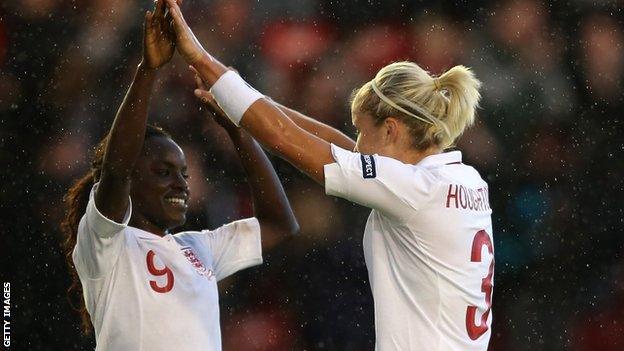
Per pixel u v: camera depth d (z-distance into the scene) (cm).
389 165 1218
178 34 1231
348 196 1217
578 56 3256
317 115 3142
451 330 1239
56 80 3002
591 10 3328
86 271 1341
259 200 1524
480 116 3148
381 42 3216
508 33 3247
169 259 1370
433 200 1226
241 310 2792
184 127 2947
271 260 2838
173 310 1343
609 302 2958
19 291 2675
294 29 3206
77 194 1453
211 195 2891
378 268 1269
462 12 3281
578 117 3181
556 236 3045
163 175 1388
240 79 1235
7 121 2933
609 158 3142
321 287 2836
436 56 3222
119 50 3048
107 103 3008
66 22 3050
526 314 2942
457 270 1238
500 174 3097
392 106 1262
